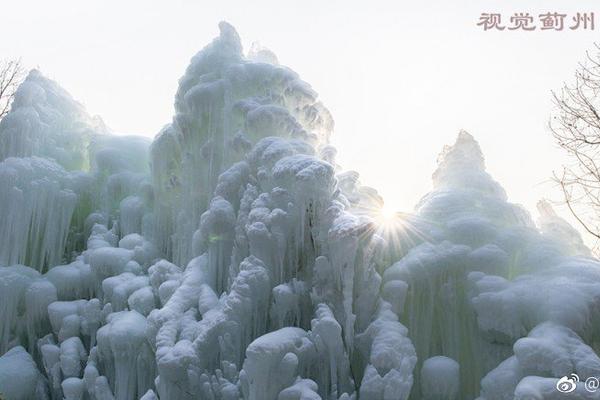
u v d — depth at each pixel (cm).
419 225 958
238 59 1225
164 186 1233
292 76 1172
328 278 877
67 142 1448
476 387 850
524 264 891
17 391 1033
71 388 1003
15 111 1378
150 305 1041
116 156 1377
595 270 830
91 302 1098
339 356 822
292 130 1101
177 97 1245
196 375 845
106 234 1276
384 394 770
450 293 879
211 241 1014
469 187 1038
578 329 760
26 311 1130
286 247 919
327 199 916
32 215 1223
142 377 970
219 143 1148
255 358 771
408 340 814
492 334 833
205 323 895
